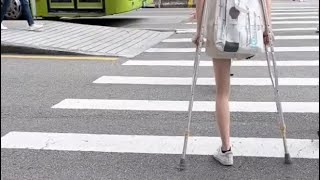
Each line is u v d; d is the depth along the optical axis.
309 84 6.93
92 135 5.03
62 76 7.71
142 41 10.91
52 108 6.02
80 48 9.66
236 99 6.22
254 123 5.28
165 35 11.91
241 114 5.59
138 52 9.66
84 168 4.24
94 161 4.38
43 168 4.25
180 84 7.10
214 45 3.71
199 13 3.79
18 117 5.68
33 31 11.37
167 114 5.67
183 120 5.44
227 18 3.60
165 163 4.30
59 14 14.17
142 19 16.25
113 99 6.37
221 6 3.62
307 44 10.27
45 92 6.78
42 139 4.93
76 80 7.44
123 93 6.66
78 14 14.05
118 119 5.54
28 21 11.45
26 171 4.20
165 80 7.36
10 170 4.22
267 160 4.30
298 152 4.44
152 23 14.93
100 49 9.73
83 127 5.29
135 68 8.26
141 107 5.98
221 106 4.09
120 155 4.50
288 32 12.05
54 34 11.13
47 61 8.85
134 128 5.21
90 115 5.71
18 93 6.75
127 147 4.68
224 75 4.00
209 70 7.98
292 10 17.88
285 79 7.25
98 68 8.27
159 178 4.01
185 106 5.96
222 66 3.97
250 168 4.15
